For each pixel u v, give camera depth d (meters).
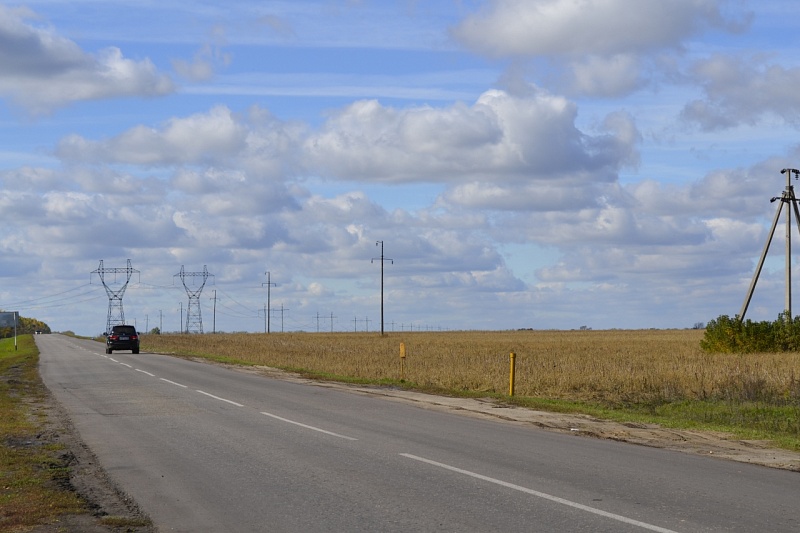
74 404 22.52
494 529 8.41
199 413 19.97
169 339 107.31
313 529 8.48
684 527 8.48
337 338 107.69
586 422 18.62
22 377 34.66
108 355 58.62
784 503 9.70
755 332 51.75
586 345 69.62
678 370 33.12
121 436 15.92
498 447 14.26
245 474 11.69
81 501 9.98
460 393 25.84
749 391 26.45
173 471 12.03
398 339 100.75
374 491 10.39
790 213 51.81
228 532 8.45
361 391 26.89
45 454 13.76
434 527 8.52
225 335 134.88
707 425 18.33
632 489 10.52
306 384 30.14
